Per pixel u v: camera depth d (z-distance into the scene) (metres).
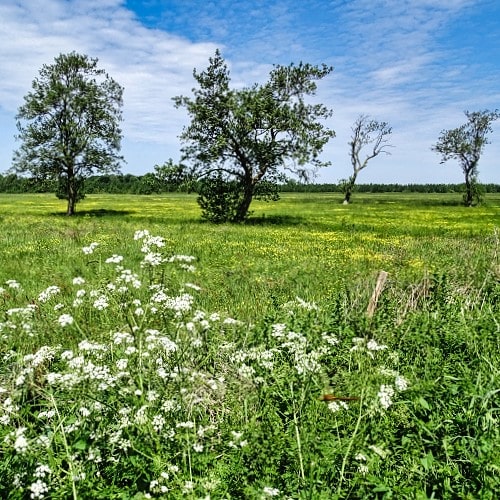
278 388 4.90
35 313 6.87
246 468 3.82
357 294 8.85
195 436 4.09
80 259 15.51
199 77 40.16
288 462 4.00
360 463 3.90
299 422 4.46
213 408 5.17
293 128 40.66
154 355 5.05
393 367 6.00
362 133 85.25
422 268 14.23
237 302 9.69
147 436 4.06
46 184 53.03
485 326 7.16
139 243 19.36
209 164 41.62
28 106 51.38
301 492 3.55
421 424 4.47
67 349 6.15
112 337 5.55
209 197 41.84
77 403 4.25
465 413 4.71
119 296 6.01
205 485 3.56
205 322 5.58
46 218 43.06
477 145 79.38
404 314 8.05
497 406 5.07
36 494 3.29
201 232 28.80
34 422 4.68
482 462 3.88
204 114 39.94
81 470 3.67
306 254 19.47
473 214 55.81
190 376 4.96
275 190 44.91
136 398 4.34
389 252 19.59
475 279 10.52
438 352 6.44
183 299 5.59
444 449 4.30
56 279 11.27
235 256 18.06
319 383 5.15
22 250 17.92
